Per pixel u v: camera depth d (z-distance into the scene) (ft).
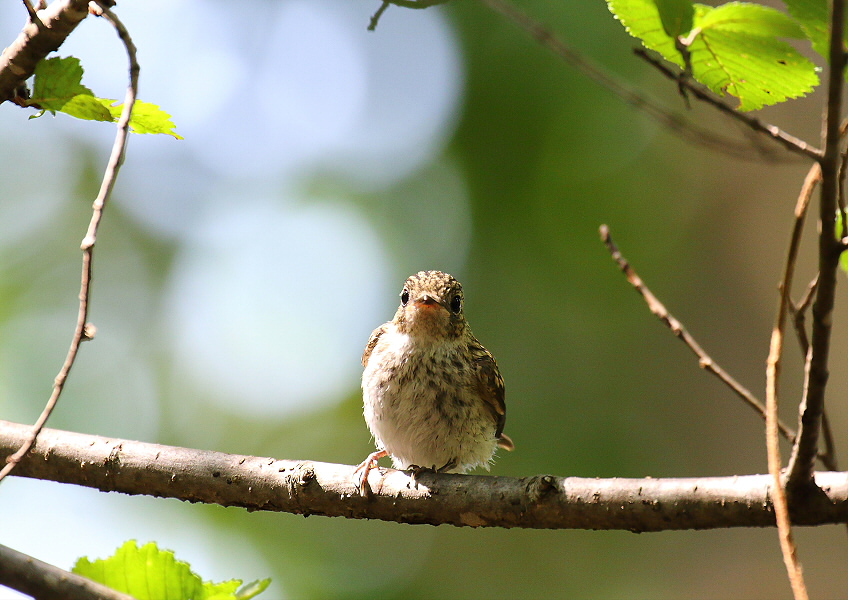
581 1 52.49
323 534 44.52
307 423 52.70
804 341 15.39
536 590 46.39
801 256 51.78
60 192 58.80
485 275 51.39
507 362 49.34
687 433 49.73
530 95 52.60
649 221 53.31
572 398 49.60
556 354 50.11
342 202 57.06
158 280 58.18
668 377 50.49
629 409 49.62
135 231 58.85
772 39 14.12
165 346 56.39
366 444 51.31
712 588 45.34
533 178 52.47
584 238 52.39
